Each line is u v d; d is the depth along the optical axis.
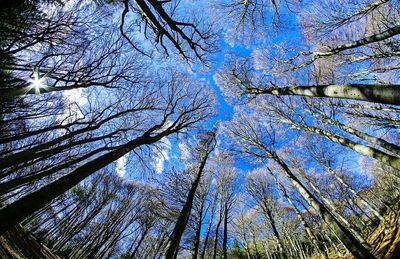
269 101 8.66
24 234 12.19
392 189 17.69
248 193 16.41
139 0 4.97
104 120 9.13
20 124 9.56
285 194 8.53
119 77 9.15
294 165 14.21
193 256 9.70
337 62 8.92
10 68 6.71
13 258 6.70
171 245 6.22
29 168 11.62
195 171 11.69
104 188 22.41
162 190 11.25
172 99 10.52
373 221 15.97
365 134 5.85
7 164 5.76
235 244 27.78
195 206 11.59
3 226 2.80
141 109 10.08
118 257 27.50
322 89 3.14
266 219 18.41
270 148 8.17
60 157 11.17
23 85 7.16
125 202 23.08
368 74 8.95
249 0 6.79
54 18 6.96
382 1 6.39
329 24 7.53
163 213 11.96
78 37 7.71
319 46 8.34
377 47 8.09
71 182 4.00
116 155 5.76
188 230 12.81
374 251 9.48
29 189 12.15
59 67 7.84
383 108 7.94
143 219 23.16
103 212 24.72
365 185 21.05
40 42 7.25
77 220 21.75
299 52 7.80
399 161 3.73
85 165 4.61
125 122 10.34
